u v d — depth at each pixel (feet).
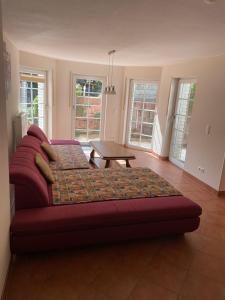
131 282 6.48
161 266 7.14
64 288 6.14
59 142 16.42
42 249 6.85
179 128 17.21
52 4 6.51
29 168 7.72
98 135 22.00
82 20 7.79
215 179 12.57
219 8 6.09
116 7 6.49
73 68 19.35
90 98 20.80
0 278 5.30
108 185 9.13
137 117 21.02
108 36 9.64
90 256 7.36
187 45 10.46
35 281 6.29
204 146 13.52
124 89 20.88
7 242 6.15
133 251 7.72
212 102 12.85
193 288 6.41
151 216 7.63
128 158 13.38
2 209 5.47
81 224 6.95
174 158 17.85
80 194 8.22
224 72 11.97
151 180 9.87
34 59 16.38
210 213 10.55
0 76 5.24
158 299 6.00
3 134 5.61
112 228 7.36
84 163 12.32
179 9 6.34
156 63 17.12
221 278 6.82
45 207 7.29
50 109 18.86
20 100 15.80
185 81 16.35
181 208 7.92
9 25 8.75
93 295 6.00
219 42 9.63
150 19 7.27
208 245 8.28
